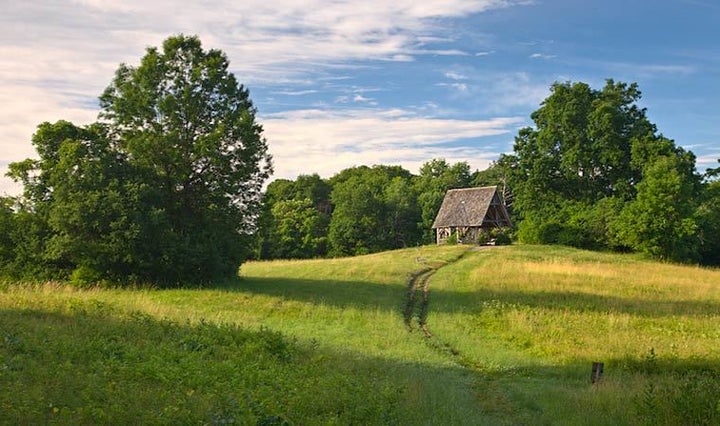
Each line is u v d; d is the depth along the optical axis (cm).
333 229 9900
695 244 6531
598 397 1433
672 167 6512
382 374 1598
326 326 2719
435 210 10212
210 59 3903
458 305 3306
